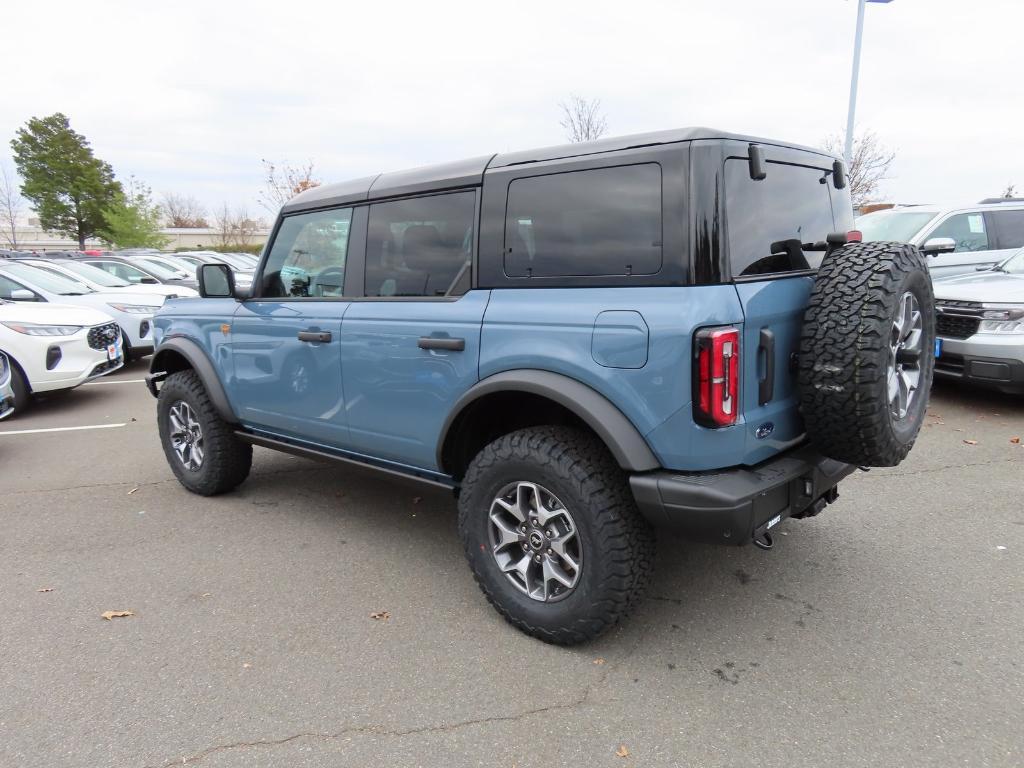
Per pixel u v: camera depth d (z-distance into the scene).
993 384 5.82
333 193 3.62
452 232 3.03
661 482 2.38
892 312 2.37
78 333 7.67
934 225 8.33
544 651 2.75
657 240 2.39
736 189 2.42
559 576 2.72
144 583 3.41
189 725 2.34
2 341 7.20
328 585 3.36
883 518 3.94
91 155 44.62
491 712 2.38
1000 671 2.53
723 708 2.37
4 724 2.36
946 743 2.16
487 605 3.14
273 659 2.73
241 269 19.95
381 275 3.34
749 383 2.39
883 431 2.41
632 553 2.55
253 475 5.11
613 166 2.51
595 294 2.52
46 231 44.91
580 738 2.24
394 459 3.42
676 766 2.10
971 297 5.90
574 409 2.49
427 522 4.15
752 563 3.44
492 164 2.91
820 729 2.25
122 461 5.60
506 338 2.73
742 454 2.40
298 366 3.71
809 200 2.92
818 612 2.98
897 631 2.82
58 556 3.75
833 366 2.38
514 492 2.83
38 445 6.16
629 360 2.38
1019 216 8.51
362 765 2.14
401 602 3.18
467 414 2.95
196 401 4.41
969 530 3.76
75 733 2.31
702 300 2.28
